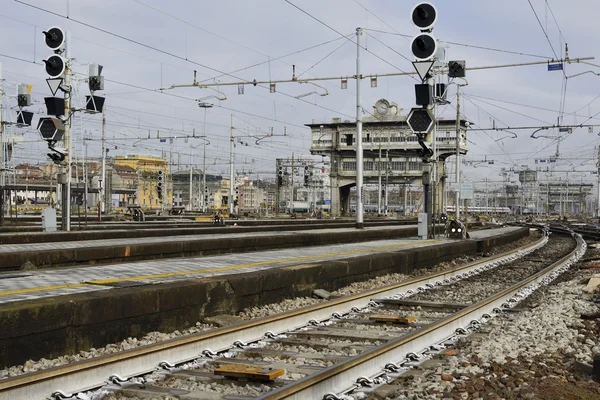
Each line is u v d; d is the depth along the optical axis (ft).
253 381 26.71
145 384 26.37
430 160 109.50
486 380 26.43
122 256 72.08
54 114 93.20
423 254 82.64
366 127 364.99
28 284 42.93
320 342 35.55
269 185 540.52
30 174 390.63
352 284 62.03
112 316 34.65
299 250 85.05
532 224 304.50
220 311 43.47
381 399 25.13
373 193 568.00
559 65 111.45
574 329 38.42
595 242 151.84
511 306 51.83
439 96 110.42
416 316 45.44
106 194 298.35
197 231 118.83
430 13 93.30
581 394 24.50
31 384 23.75
